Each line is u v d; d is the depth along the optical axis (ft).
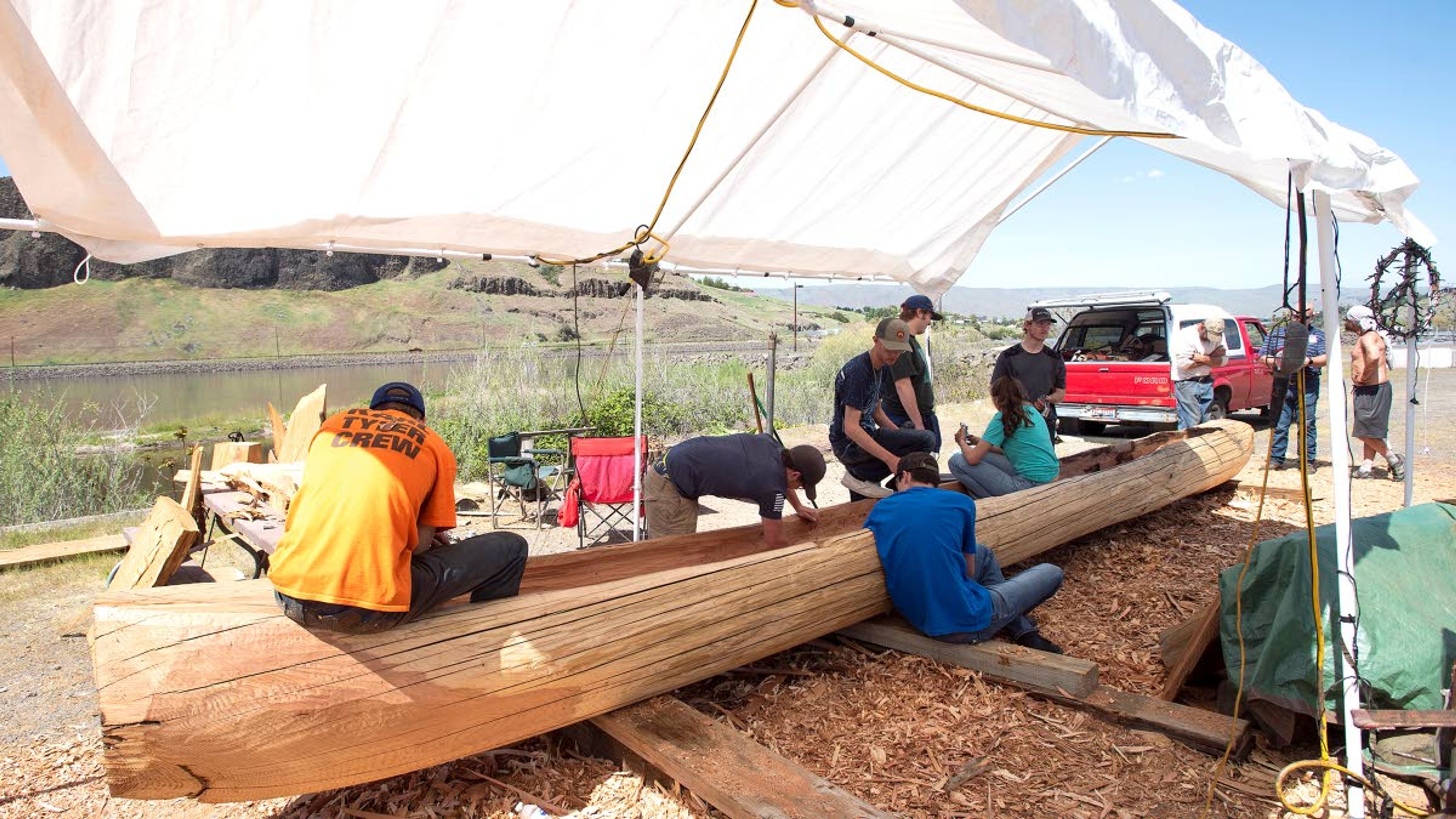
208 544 18.76
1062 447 34.35
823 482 28.17
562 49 11.53
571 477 23.30
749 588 11.19
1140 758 9.88
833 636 13.53
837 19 10.35
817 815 8.11
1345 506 9.18
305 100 10.66
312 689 8.18
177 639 7.95
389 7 9.96
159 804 9.82
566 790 9.63
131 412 67.46
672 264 19.54
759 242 19.71
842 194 18.33
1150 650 13.29
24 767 10.66
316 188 12.48
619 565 13.66
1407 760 8.99
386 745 8.55
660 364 46.83
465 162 13.15
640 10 11.37
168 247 13.25
